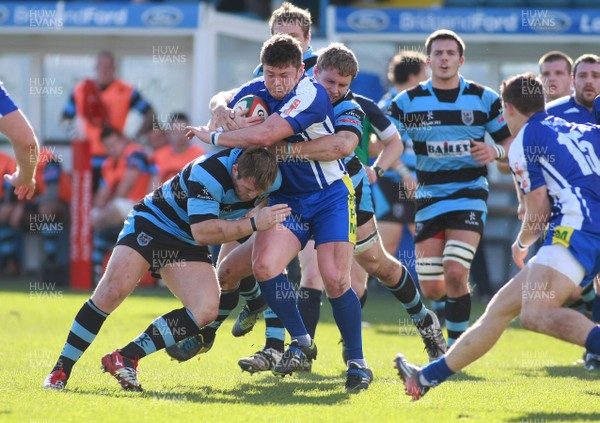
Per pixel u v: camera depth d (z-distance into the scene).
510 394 22.70
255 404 20.67
